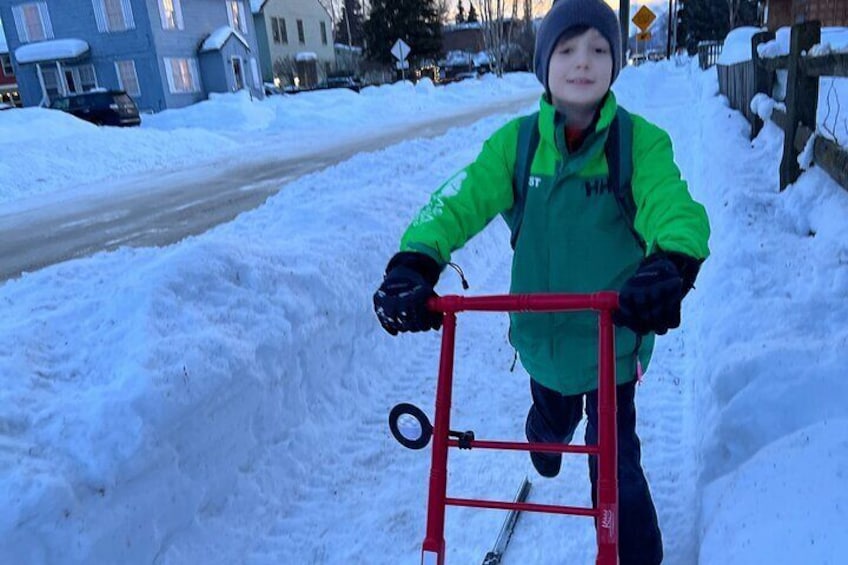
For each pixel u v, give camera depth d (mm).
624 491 2150
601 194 2021
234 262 3574
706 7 59531
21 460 2291
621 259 2090
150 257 4355
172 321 3090
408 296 1839
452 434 1940
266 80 44844
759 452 2305
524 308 1799
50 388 2721
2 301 3693
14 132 15570
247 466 2965
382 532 2785
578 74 1902
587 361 2184
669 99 14453
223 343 3006
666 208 1829
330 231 4934
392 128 19047
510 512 2768
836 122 5301
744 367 2703
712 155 6996
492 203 2123
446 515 2832
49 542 2154
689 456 3018
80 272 4152
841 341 2676
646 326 1621
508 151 2121
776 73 7172
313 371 3533
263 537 2807
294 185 7777
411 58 47625
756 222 4484
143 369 2697
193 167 13805
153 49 28656
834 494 1853
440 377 1913
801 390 2488
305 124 21953
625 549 2162
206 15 31609
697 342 3795
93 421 2475
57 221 9430
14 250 7992
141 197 10789
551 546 2621
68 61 29594
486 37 51500
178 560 2535
